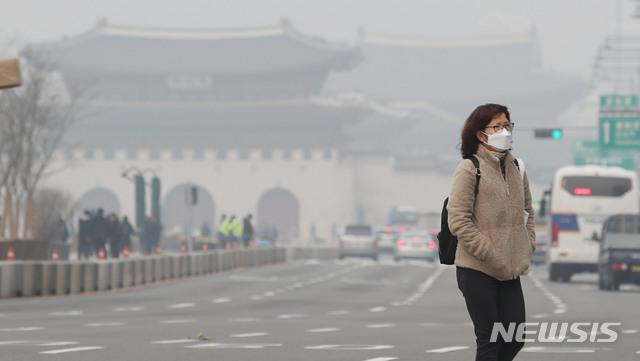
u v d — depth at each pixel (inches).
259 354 1020.5
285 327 1397.6
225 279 3021.7
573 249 3184.1
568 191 3189.0
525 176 631.2
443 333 1310.3
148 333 1275.8
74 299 2078.0
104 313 1684.3
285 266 4079.7
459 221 603.2
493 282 606.9
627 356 1026.1
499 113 617.6
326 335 1267.2
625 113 4559.5
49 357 975.0
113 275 2448.3
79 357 977.5
